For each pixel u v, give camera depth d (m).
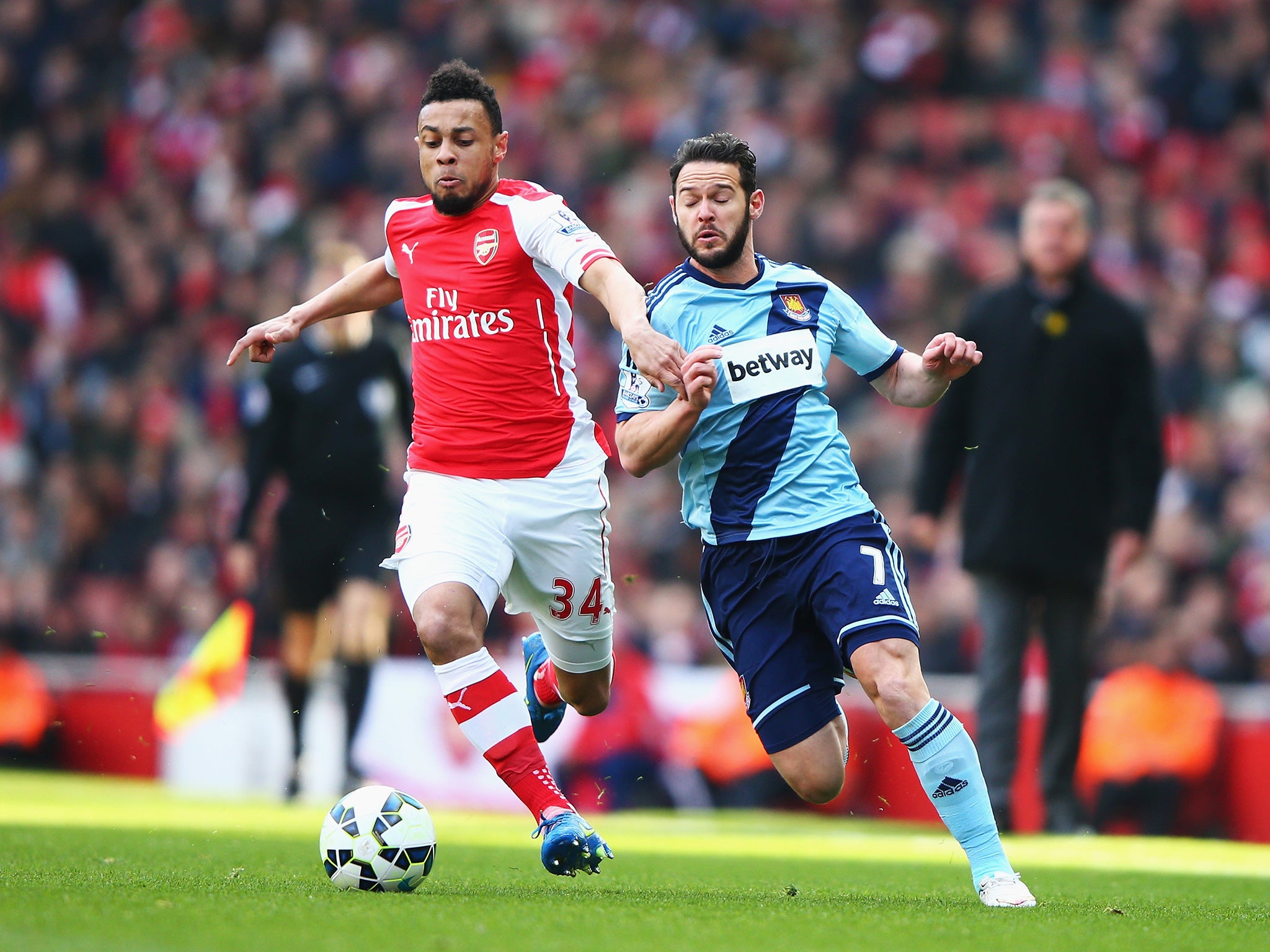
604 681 19.44
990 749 26.92
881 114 63.97
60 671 45.44
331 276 32.75
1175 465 48.44
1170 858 22.41
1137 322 26.89
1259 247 59.25
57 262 64.88
